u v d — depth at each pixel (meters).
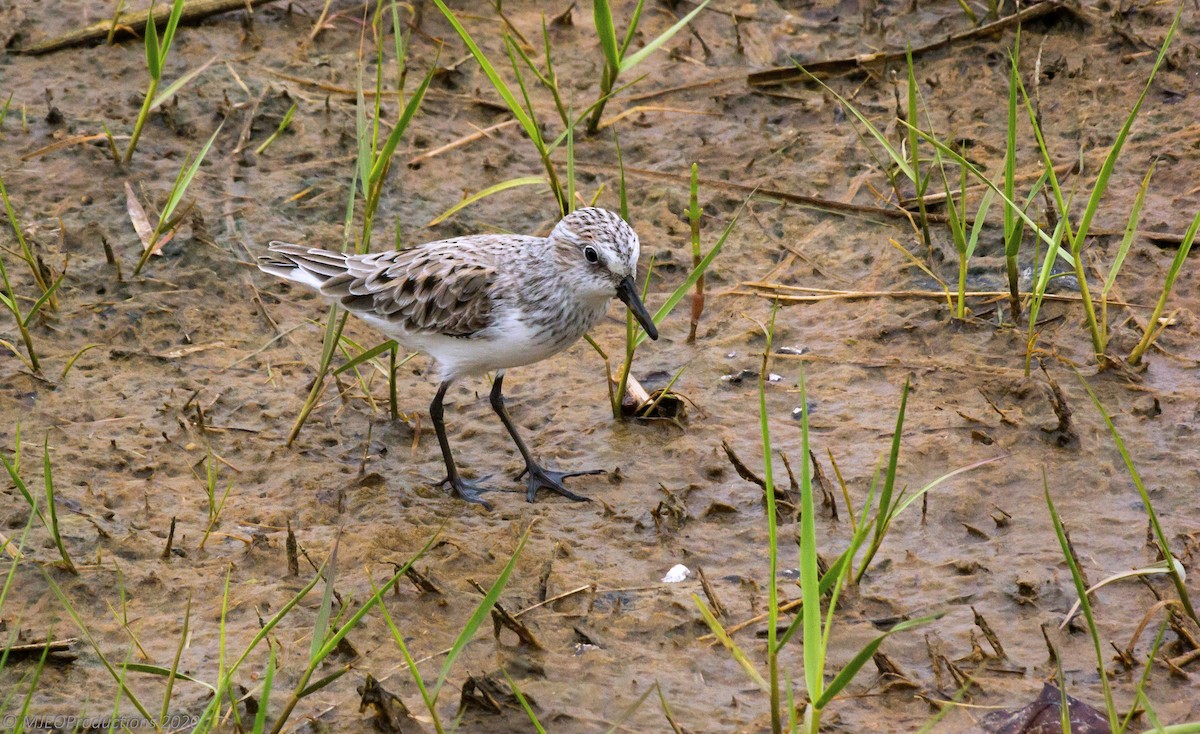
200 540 10.67
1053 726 8.45
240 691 9.05
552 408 12.88
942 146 12.91
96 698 9.01
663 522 11.04
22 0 18.17
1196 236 14.12
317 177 15.66
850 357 13.22
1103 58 16.95
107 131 15.32
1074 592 9.91
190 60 17.31
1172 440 11.59
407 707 8.93
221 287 14.13
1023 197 15.02
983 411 12.20
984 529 10.78
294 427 12.11
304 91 16.97
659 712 8.94
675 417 12.48
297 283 13.52
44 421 12.15
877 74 17.19
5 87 16.69
